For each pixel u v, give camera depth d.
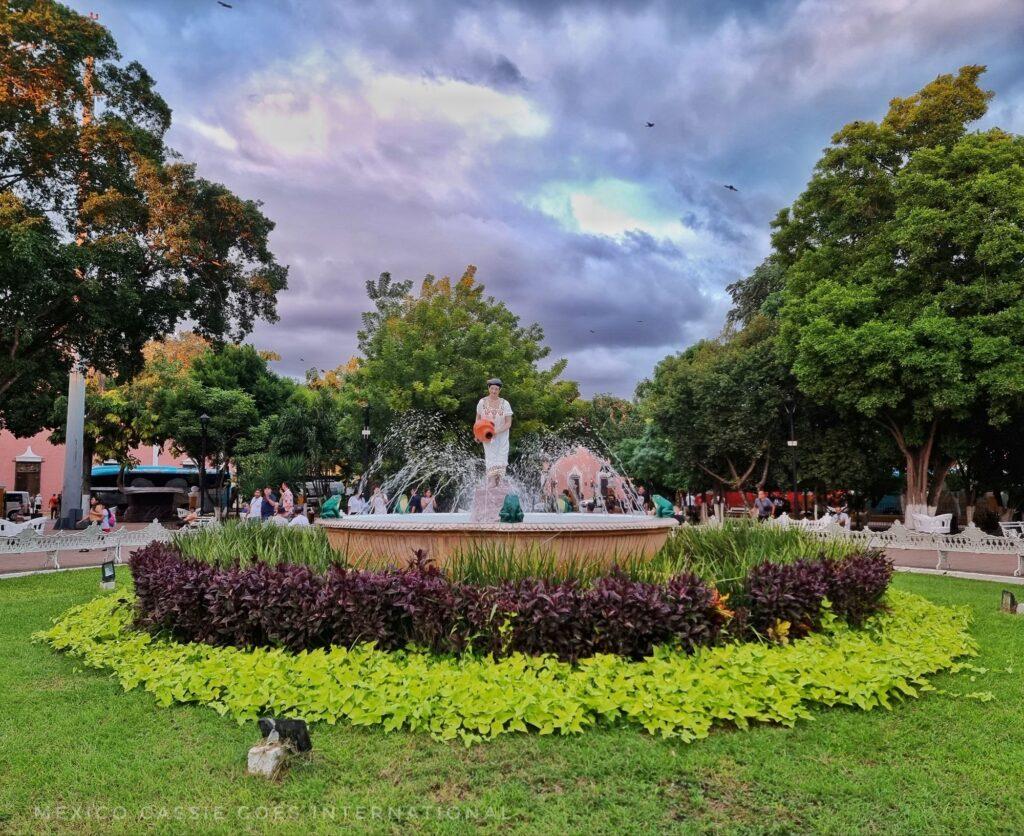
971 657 5.87
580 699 4.29
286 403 33.50
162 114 14.93
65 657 6.04
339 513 8.20
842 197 19.45
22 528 13.70
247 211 15.72
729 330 33.25
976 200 16.53
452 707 4.26
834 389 18.23
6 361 12.98
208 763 3.85
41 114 12.71
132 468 30.92
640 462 32.47
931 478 20.72
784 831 3.15
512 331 25.83
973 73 19.22
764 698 4.43
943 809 3.32
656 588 5.05
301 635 5.22
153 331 15.06
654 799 3.41
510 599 5.04
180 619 5.76
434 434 22.86
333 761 3.82
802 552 6.79
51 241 12.07
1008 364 15.24
